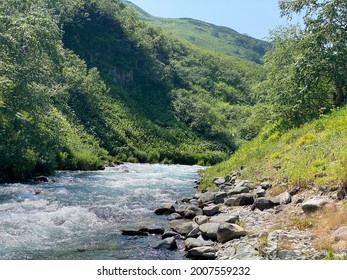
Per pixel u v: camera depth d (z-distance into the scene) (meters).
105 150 49.53
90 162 35.31
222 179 21.58
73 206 15.27
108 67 81.81
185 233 11.64
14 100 24.55
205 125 85.25
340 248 8.20
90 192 19.52
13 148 23.62
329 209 10.62
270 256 8.41
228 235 10.23
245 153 27.81
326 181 12.66
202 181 24.69
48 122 27.30
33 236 11.20
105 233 11.84
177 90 96.62
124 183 23.92
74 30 81.50
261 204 12.99
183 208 15.05
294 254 8.24
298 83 26.27
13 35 24.72
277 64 31.25
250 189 16.34
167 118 81.88
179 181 26.66
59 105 47.06
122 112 69.38
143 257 9.59
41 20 26.89
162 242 10.48
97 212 14.51
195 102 92.94
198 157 70.50
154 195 19.16
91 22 87.94
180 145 72.56
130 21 99.50
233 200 14.66
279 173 16.50
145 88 88.44
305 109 27.23
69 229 12.14
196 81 113.06
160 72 93.56
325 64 25.11
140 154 59.28
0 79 22.95
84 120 55.00
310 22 26.80
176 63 114.25
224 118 93.12
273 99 28.78
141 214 14.59
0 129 23.69
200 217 12.82
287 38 30.97
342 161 13.12
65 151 34.06
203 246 9.93
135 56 90.62
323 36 25.62
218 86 116.75
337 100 26.98
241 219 12.02
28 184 22.17
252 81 130.50
